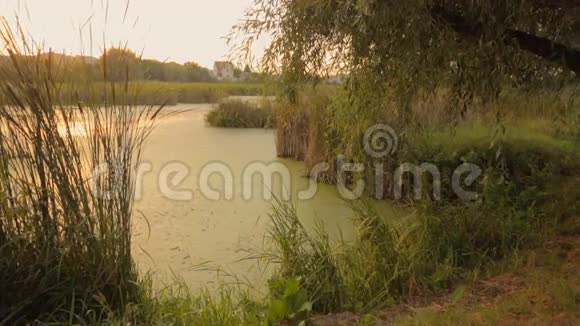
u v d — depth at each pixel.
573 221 3.61
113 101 2.44
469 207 3.74
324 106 5.82
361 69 3.20
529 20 2.81
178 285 2.81
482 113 3.30
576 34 3.03
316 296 2.66
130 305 2.35
